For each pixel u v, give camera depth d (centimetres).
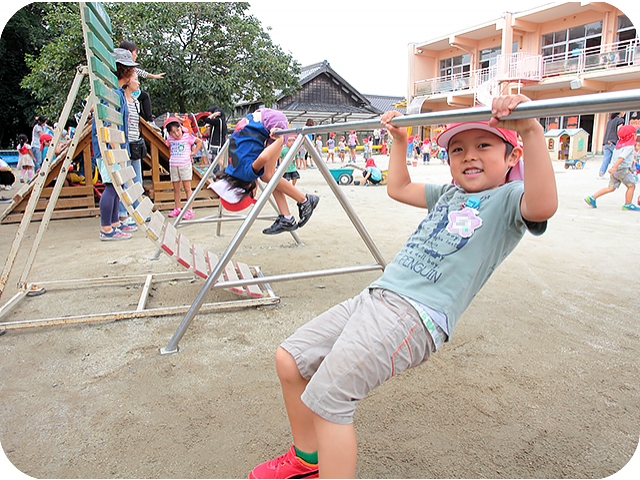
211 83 1104
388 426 170
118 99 285
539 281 323
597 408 179
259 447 160
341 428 118
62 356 226
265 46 1197
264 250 424
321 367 122
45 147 980
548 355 220
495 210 133
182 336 236
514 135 139
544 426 169
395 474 146
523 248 410
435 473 147
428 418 174
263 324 261
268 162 329
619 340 234
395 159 175
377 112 3072
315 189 930
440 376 203
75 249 437
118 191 245
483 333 243
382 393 191
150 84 1056
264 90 1207
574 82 2094
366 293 141
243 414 178
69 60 1043
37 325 255
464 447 158
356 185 1030
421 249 139
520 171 145
